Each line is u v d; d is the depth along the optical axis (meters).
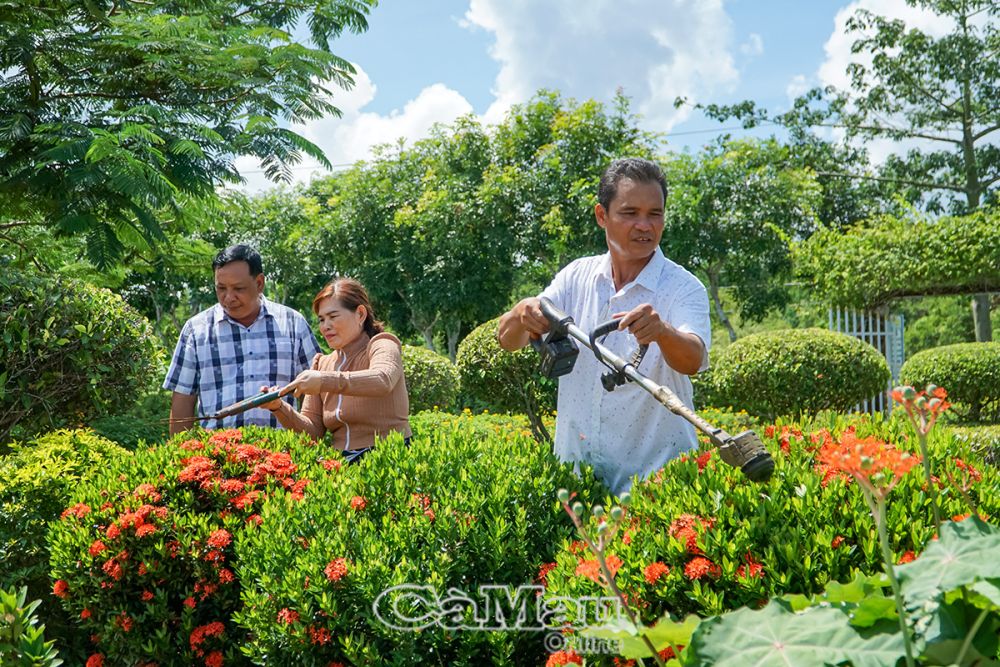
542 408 7.83
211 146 5.87
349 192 19.53
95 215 5.40
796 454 2.12
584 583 1.67
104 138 5.01
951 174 20.75
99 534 2.46
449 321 19.02
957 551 1.02
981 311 17.02
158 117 5.61
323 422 3.12
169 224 7.36
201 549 2.43
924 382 10.66
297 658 2.01
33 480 3.17
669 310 2.32
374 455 2.50
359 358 3.13
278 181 6.22
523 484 2.19
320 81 6.65
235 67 6.16
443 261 18.23
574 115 17.16
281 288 20.33
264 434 2.93
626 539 1.73
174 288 17.17
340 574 1.93
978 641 0.99
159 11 6.81
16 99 5.68
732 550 1.61
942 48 19.38
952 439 2.18
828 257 12.77
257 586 2.14
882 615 1.04
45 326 5.07
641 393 2.33
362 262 19.91
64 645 2.99
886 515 1.66
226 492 2.57
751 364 8.14
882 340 13.27
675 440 2.35
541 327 2.13
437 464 2.36
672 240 16.52
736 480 1.94
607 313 2.39
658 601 1.62
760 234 16.77
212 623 2.36
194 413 3.62
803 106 21.50
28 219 6.42
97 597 2.44
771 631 1.03
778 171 18.02
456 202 18.11
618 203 2.29
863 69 20.53
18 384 5.07
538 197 17.17
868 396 8.18
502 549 1.98
